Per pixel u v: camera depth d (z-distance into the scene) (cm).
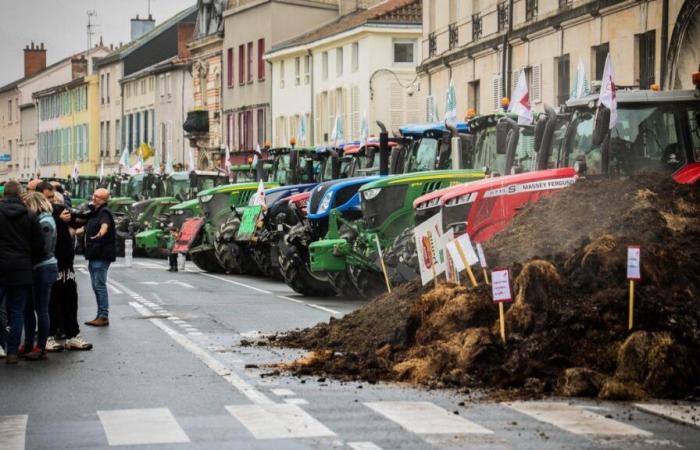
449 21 7950
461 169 4144
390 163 4928
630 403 1983
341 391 2144
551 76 6378
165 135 15475
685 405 1955
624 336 2117
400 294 2816
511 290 2303
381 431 1773
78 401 2091
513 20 6875
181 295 4484
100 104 18338
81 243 8025
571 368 2092
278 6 12575
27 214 2602
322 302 4147
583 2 5912
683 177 3133
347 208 4316
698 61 4925
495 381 2147
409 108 10300
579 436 1723
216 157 14025
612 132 3191
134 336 3073
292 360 2556
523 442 1686
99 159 18488
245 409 1977
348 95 10675
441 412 1922
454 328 2364
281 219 5153
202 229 6191
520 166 3697
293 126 12019
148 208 8494
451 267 2634
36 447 1702
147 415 1939
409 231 3778
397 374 2281
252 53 13012
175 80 15112
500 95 7119
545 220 2705
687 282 2239
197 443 1708
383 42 10244
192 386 2233
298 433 1766
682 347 2062
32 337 2702
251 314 3662
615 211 2581
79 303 4091
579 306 2194
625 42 5556
